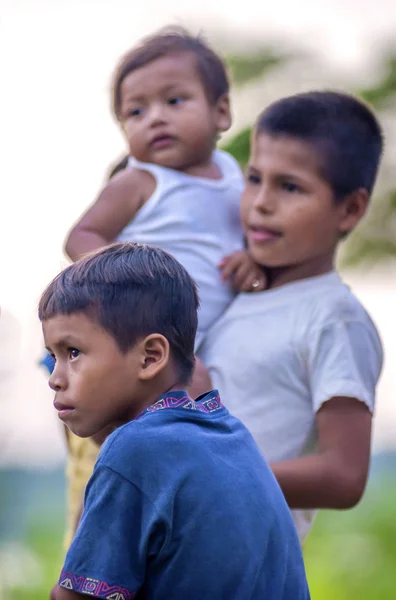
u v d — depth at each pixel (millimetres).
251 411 5293
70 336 4027
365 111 5633
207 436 3979
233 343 5449
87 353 4016
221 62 5980
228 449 4008
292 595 3992
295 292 5461
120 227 5695
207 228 5754
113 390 4027
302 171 5363
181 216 5680
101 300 4020
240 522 3846
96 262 4141
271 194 5426
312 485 5027
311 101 5488
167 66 5723
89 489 3896
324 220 5430
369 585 12367
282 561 3975
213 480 3850
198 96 5773
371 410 5254
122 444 3850
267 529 3934
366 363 5301
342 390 5117
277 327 5387
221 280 5699
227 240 5824
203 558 3770
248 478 3959
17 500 10430
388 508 13844
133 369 4027
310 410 5285
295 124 5406
